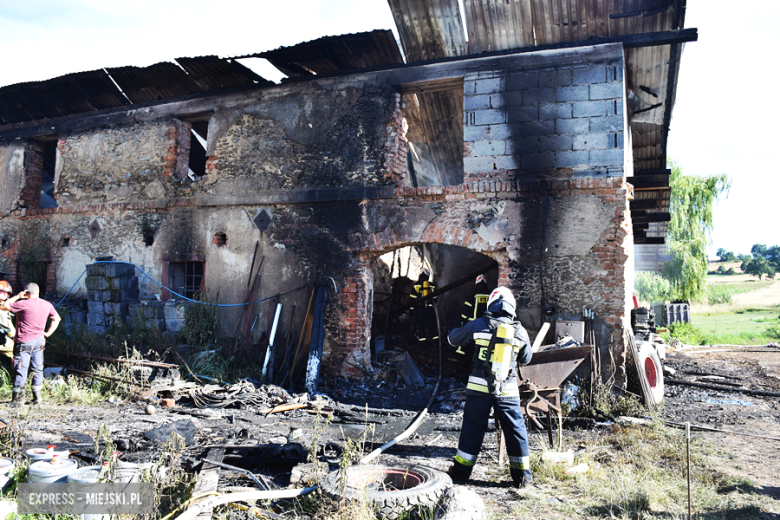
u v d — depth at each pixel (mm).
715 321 33375
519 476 4172
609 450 5188
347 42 8344
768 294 65500
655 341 10992
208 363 8531
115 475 3518
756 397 8391
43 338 6863
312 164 9148
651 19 7371
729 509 3672
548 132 7688
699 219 22906
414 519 3350
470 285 12977
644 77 8555
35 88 11336
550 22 7703
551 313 7445
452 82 8523
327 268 8898
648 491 3895
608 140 7391
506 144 7887
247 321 9250
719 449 5238
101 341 9023
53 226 11609
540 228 7602
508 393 4230
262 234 9438
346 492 3449
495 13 7789
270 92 9625
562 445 5328
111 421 5949
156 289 10281
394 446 5398
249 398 7238
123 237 10734
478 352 4320
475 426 4238
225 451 4887
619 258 7188
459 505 3283
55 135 12102
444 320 12820
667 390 8812
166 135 10555
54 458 3631
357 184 8789
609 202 7301
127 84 10688
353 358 8609
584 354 5625
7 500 3137
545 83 7746
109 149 11172
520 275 7656
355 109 8930
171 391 7195
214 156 10023
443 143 11016
